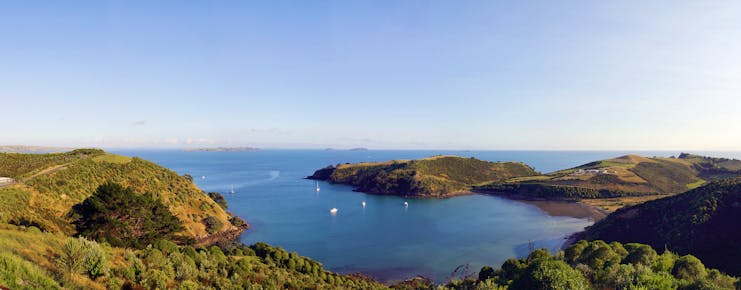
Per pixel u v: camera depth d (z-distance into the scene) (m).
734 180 95.19
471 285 59.62
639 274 35.91
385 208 169.00
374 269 84.50
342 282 63.75
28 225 46.72
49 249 27.38
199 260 41.34
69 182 70.62
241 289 36.75
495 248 102.00
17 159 79.75
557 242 108.25
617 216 110.12
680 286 33.22
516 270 57.69
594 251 55.22
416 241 108.62
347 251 98.00
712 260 73.50
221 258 48.28
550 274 27.03
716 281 40.06
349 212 155.25
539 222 138.50
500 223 136.25
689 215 88.94
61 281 21.09
